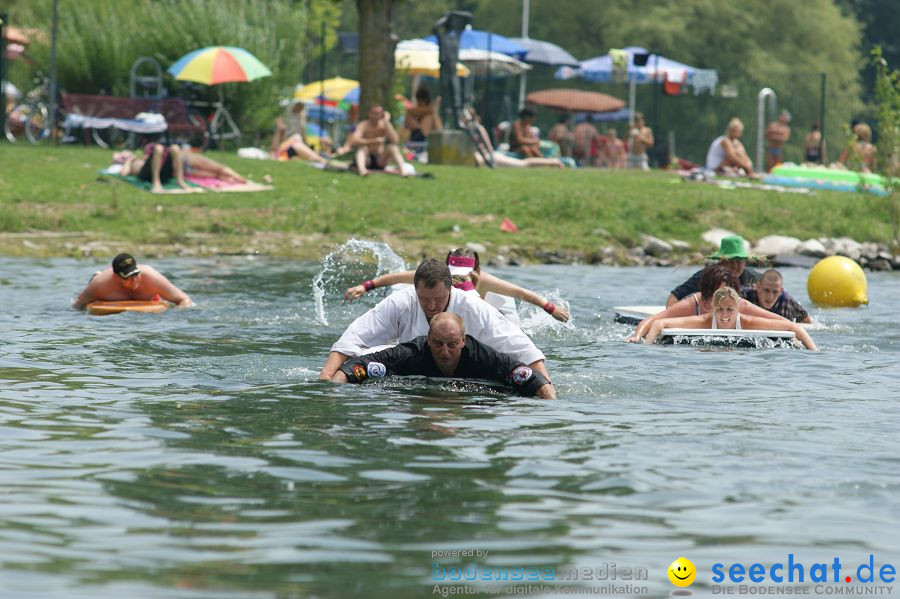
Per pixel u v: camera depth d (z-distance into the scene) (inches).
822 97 4288.9
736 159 3737.7
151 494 674.2
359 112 3533.5
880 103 2881.4
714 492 696.4
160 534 602.2
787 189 3284.9
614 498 680.4
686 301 1434.5
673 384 1083.3
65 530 606.5
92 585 529.0
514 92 6176.2
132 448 783.1
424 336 1068.5
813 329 1517.0
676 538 611.8
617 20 7450.8
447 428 861.8
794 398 1016.2
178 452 774.5
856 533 625.0
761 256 1542.8
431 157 3435.0
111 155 3061.0
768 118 6072.8
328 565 558.9
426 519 634.2
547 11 7657.5
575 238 2544.3
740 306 1403.8
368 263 2231.8
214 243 2356.1
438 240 2455.7
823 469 753.6
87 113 3253.0
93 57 3708.2
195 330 1373.0
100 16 3799.2
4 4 4562.0
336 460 759.1
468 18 3521.2
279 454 771.4
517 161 3720.5
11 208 2404.0
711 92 4894.2
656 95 4498.0
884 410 959.6
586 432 856.9
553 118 5999.0
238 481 704.4
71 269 1996.8
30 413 888.9
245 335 1343.5
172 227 2417.6
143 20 3801.7
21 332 1314.0
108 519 626.2
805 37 7682.1
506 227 2566.4
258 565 557.9
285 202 2635.3
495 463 757.9
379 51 3499.0
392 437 826.8
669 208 2768.2
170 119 3312.0
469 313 1063.6
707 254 2559.1
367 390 1007.6
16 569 547.8
